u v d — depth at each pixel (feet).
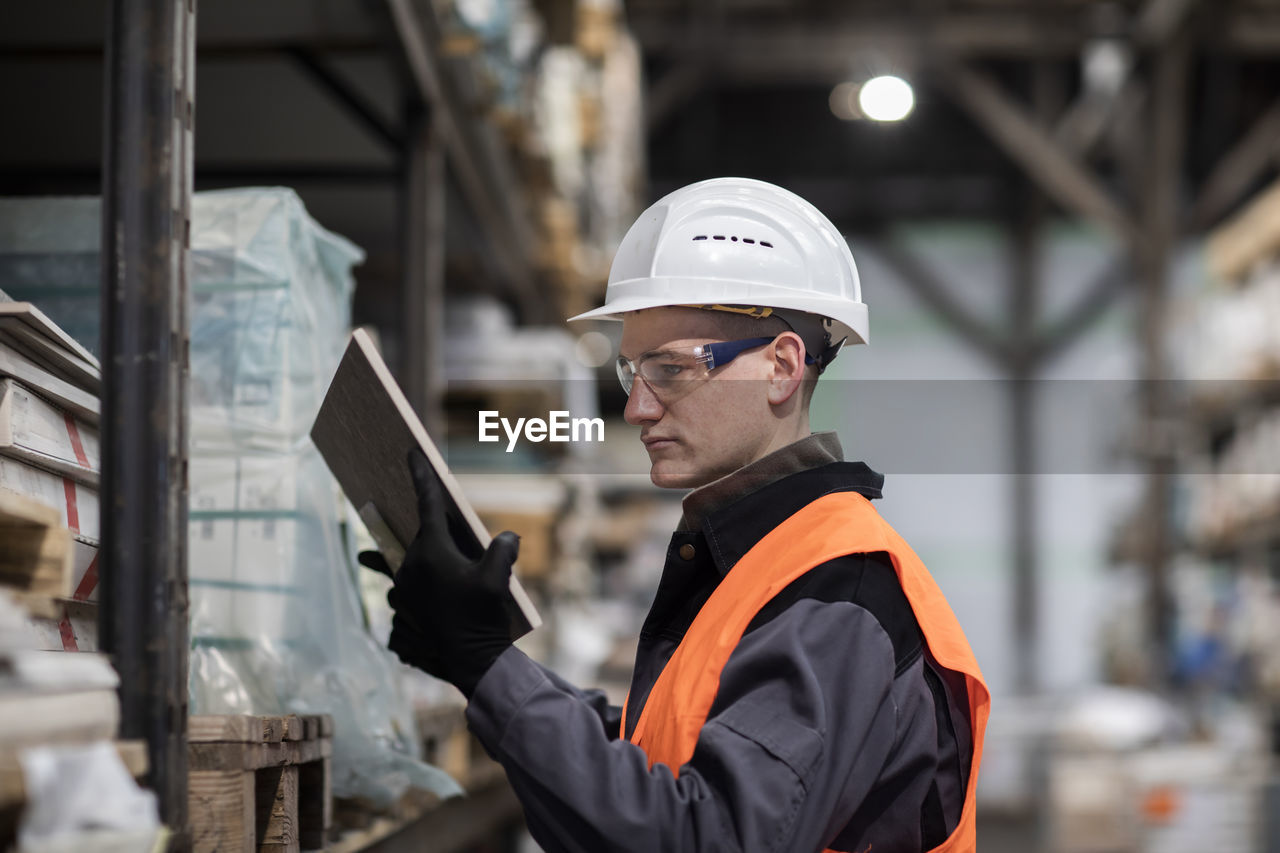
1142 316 42.06
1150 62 43.86
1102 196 44.70
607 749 4.75
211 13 10.23
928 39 46.47
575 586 18.08
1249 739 23.49
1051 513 51.90
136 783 4.60
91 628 5.75
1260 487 27.68
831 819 4.84
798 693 4.84
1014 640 51.47
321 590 6.58
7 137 12.03
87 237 6.97
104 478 4.78
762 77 49.19
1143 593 37.04
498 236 16.46
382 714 6.81
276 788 5.67
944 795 5.34
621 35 26.43
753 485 5.76
